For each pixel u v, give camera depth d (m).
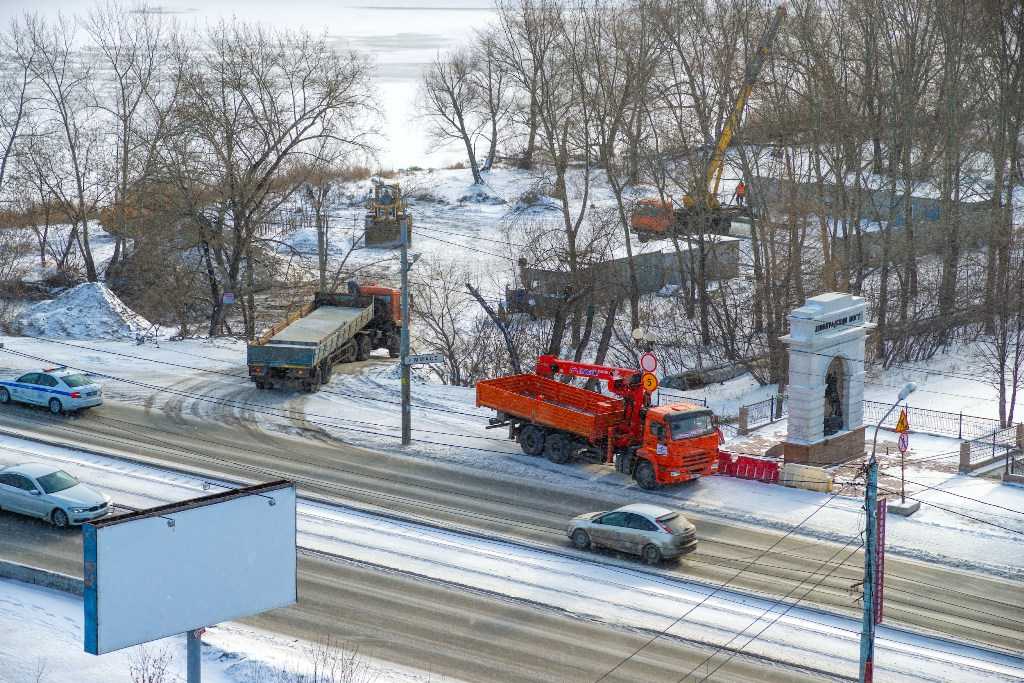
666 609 28.91
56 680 24.08
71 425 43.97
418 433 44.25
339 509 36.09
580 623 28.05
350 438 43.41
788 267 59.50
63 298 61.62
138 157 74.94
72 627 26.81
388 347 57.91
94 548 18.27
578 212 88.69
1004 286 57.00
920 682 25.28
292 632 27.27
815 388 40.41
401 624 27.81
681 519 32.19
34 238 83.75
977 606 29.58
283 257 80.38
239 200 59.81
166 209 60.50
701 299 62.03
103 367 52.66
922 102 70.00
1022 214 71.81
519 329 59.28
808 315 39.88
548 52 90.56
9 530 34.00
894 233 67.31
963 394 50.72
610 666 25.69
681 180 73.12
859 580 30.94
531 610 28.78
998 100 62.75
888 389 52.00
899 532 34.56
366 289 57.72
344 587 30.11
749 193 65.06
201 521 19.56
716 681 25.03
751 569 31.67
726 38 61.44
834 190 63.06
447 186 102.25
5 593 28.62
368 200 88.50
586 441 40.41
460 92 108.62
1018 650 27.02
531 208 90.75
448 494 37.62
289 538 20.81
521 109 93.62
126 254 75.06
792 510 36.25
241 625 27.59
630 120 69.94
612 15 70.69
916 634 27.75
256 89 69.00
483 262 79.62
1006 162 73.75
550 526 34.88
